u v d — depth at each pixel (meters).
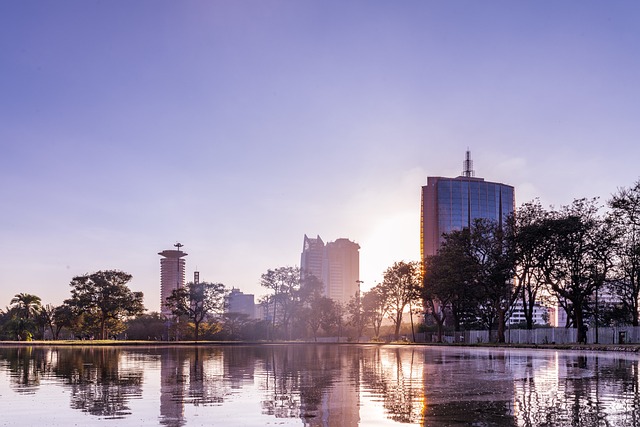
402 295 117.12
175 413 14.30
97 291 121.31
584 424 12.34
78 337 130.75
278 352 61.16
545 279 76.06
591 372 26.05
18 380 23.64
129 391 19.27
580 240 72.19
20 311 135.88
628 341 69.12
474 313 107.56
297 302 135.50
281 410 14.70
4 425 12.77
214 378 24.48
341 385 21.12
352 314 142.38
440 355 49.59
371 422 12.88
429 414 13.86
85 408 15.23
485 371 27.52
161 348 78.38
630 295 83.44
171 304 126.31
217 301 126.06
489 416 13.47
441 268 89.88
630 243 69.81
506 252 80.62
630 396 16.80
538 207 78.31
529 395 17.25
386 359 42.28
